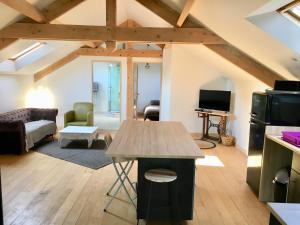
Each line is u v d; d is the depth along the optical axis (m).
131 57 7.72
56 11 4.30
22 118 6.08
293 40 2.71
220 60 5.18
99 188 3.53
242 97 5.62
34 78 7.48
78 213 2.88
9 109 6.17
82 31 4.29
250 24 2.81
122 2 5.82
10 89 6.19
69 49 6.64
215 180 3.95
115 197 3.27
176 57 6.57
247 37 3.26
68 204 3.07
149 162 2.63
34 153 5.04
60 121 7.96
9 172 4.03
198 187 3.68
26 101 7.06
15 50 5.12
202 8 3.26
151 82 10.66
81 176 3.94
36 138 5.40
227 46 4.38
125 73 7.81
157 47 8.51
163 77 7.51
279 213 1.16
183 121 6.82
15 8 3.28
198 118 6.82
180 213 2.70
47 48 5.94
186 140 2.91
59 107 7.91
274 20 2.68
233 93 6.23
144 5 4.46
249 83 5.23
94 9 4.94
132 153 2.35
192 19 4.24
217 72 6.62
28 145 5.08
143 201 2.68
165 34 4.32
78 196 3.28
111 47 4.45
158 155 2.32
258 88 4.78
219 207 3.12
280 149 3.22
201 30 4.30
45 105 7.61
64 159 4.70
